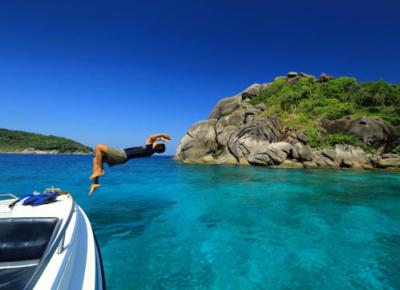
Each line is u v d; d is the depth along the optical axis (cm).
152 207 1114
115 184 1750
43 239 354
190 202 1204
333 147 3266
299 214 1003
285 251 666
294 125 3697
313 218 952
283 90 4959
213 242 723
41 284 243
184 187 1627
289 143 3241
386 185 1697
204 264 593
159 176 2198
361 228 842
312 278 533
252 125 3672
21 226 358
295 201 1227
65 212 424
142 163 4072
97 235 772
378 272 560
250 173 2389
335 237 765
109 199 1268
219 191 1489
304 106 4238
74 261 309
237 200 1258
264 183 1778
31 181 1845
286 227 851
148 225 869
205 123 4262
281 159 3141
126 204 1164
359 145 3269
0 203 470
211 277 535
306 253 654
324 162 3053
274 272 558
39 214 405
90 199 1270
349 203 1186
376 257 633
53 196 484
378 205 1146
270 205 1145
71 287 260
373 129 3350
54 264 278
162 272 554
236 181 1883
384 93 4194
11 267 296
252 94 5353
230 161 3669
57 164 3847
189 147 4212
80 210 545
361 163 3000
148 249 673
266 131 3522
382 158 3020
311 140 3425
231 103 5331
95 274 307
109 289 486
